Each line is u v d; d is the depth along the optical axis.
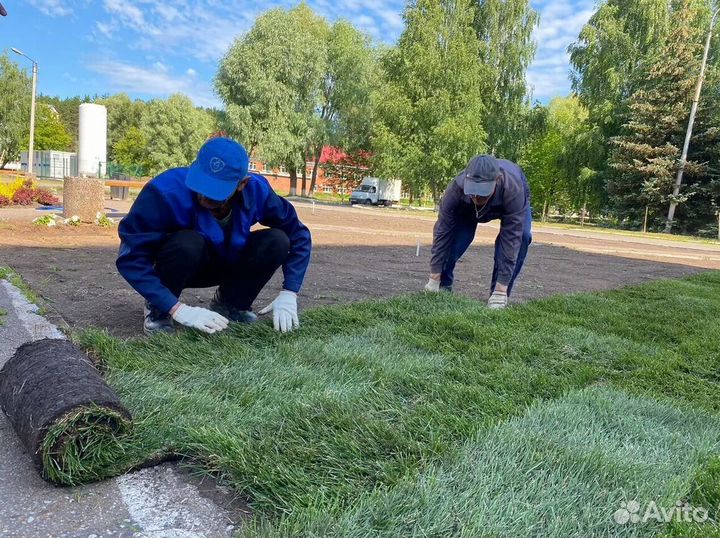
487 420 2.12
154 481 1.66
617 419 2.23
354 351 2.84
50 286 4.08
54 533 1.39
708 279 7.82
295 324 3.17
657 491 1.67
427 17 29.17
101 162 10.98
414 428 2.01
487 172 3.89
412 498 1.56
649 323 4.16
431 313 3.87
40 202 13.91
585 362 3.07
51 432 1.57
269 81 30.36
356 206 31.64
